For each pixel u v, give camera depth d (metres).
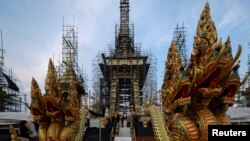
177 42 62.84
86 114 34.12
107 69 68.56
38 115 23.48
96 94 67.50
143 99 70.56
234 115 33.59
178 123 16.55
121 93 77.38
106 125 41.22
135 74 68.19
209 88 15.38
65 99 25.67
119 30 73.12
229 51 15.26
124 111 74.00
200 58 15.59
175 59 18.03
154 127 29.03
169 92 18.20
